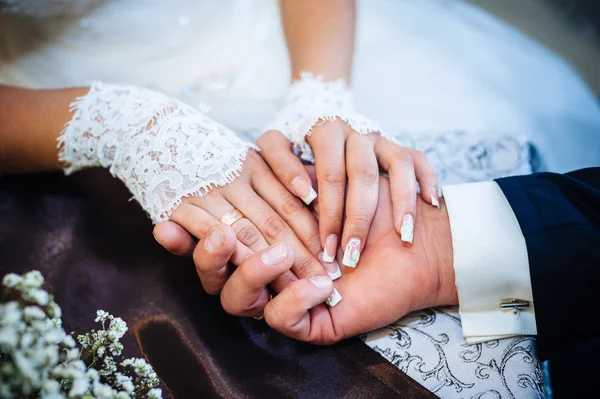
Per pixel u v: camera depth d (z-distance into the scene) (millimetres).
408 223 375
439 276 375
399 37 572
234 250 369
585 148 569
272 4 532
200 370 363
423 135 485
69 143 420
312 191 381
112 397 290
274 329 379
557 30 727
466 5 613
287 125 427
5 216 426
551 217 362
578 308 355
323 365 367
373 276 375
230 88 513
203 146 393
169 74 516
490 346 373
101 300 389
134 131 404
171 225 366
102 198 437
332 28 480
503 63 571
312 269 371
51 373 292
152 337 375
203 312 384
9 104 432
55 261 406
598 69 708
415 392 356
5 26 504
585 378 353
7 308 274
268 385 360
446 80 554
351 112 430
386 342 377
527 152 472
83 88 436
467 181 453
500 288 367
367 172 384
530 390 355
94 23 510
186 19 520
